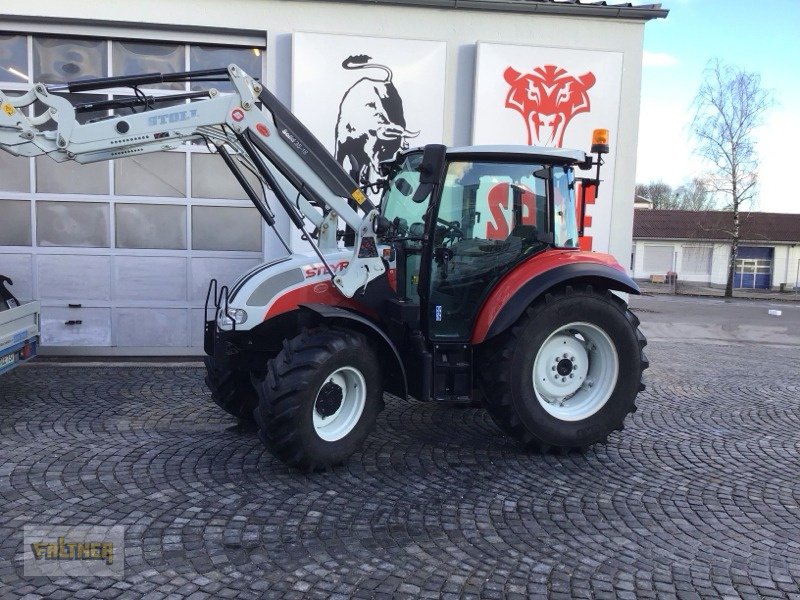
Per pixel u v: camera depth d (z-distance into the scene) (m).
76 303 7.86
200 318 8.05
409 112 7.87
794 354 10.51
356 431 4.40
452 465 4.58
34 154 4.25
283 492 4.02
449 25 7.88
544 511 3.88
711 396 6.95
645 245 37.81
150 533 3.46
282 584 3.00
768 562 3.33
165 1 7.44
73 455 4.57
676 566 3.27
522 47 7.88
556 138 8.09
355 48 7.67
